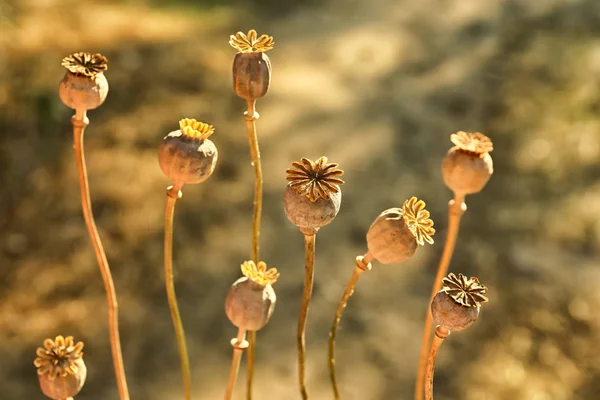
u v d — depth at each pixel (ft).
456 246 9.93
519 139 12.17
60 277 9.27
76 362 2.50
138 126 12.00
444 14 17.04
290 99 13.39
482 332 8.55
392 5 17.61
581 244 10.01
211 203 10.59
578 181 11.18
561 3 16.65
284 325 8.62
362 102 13.44
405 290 9.27
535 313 8.80
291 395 7.68
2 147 11.05
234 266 9.65
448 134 12.56
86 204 2.68
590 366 8.18
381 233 2.48
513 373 8.05
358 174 11.44
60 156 11.12
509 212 10.56
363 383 7.86
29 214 10.13
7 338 8.43
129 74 13.24
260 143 12.08
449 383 7.94
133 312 8.86
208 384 7.95
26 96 12.01
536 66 14.19
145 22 15.31
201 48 14.58
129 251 9.70
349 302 8.98
